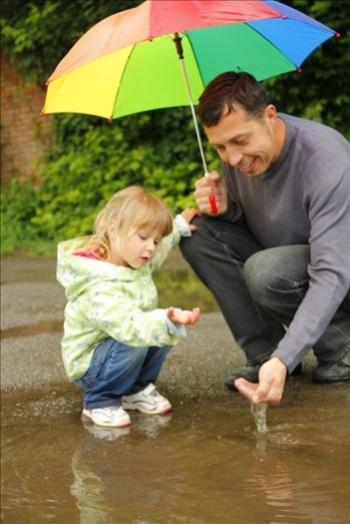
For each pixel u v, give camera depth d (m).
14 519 2.64
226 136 3.36
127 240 3.57
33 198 14.70
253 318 4.07
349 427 3.31
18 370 4.99
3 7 14.78
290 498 2.63
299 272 3.71
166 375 4.56
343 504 2.56
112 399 3.72
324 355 4.02
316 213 3.42
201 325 5.99
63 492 2.86
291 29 3.73
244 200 3.96
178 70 4.06
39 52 14.59
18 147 15.64
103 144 13.30
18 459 3.29
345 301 3.84
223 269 4.06
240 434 3.35
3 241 13.44
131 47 3.79
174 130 12.72
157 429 3.55
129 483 2.89
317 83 11.11
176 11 3.04
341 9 10.66
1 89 15.66
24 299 8.13
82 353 3.70
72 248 3.77
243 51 3.92
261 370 2.97
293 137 3.57
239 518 2.51
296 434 3.28
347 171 3.43
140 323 3.44
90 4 13.30
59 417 3.90
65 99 3.71
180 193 12.28
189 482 2.85
